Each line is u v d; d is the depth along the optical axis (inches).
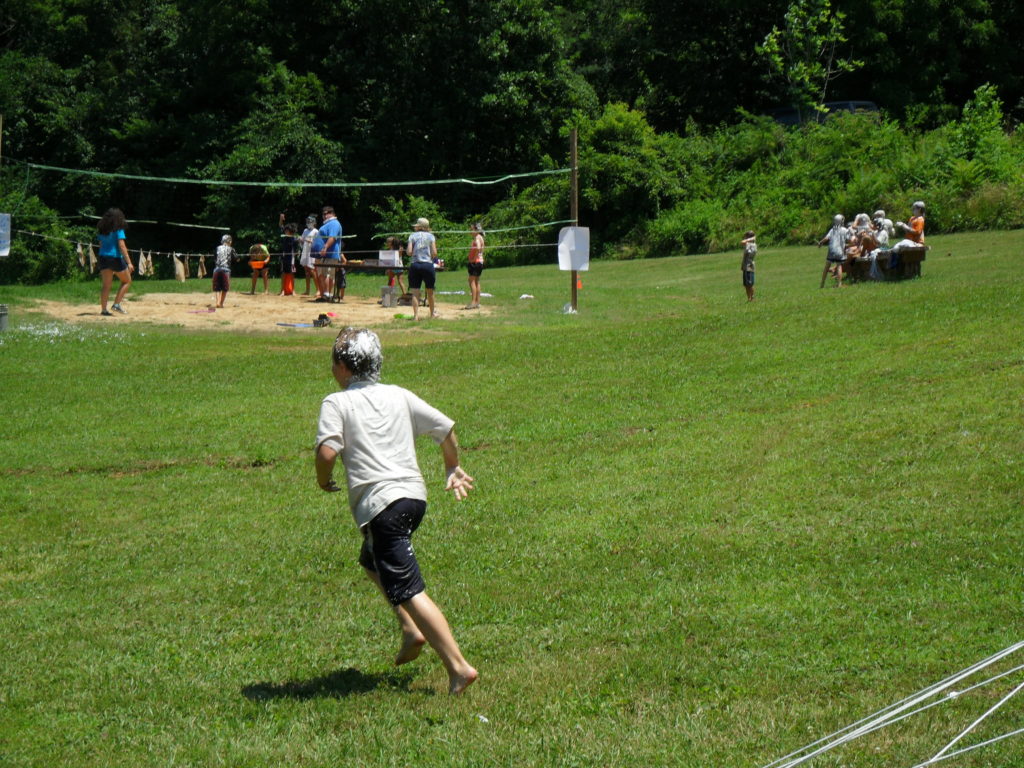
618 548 274.7
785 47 1839.3
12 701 197.5
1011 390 379.2
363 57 1720.0
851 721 168.4
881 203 1397.6
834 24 1742.1
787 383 451.8
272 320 779.4
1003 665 183.6
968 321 522.6
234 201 1628.9
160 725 184.9
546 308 850.8
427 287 781.9
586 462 367.2
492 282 1159.0
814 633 207.6
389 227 1656.0
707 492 316.2
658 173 1649.9
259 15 1718.8
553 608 235.1
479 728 175.0
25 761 171.0
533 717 179.5
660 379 492.1
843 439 352.2
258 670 210.8
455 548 285.6
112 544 310.3
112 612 251.8
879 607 218.4
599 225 1724.9
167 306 858.8
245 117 1737.2
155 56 1808.6
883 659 192.4
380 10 1667.1
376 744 170.9
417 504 193.2
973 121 1448.1
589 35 2127.2
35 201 1635.1
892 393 406.6
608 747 164.7
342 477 373.4
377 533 190.4
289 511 335.0
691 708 178.5
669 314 803.4
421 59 1718.8
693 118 2097.7
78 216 1702.8
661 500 313.1
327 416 195.2
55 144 1763.0
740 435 376.5
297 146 1620.3
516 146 1798.7
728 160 1726.1
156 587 269.7
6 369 581.0
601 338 619.5
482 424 433.7
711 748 162.4
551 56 1755.7
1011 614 207.5
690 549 268.2
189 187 1697.8
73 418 470.0
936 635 201.0
